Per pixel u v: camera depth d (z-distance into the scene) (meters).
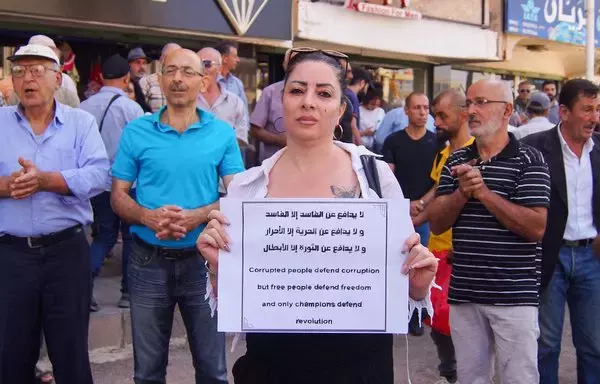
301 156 2.30
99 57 8.48
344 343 2.26
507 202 3.46
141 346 3.82
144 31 7.85
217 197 3.90
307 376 2.27
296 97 2.24
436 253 4.45
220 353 3.89
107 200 5.71
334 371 2.26
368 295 2.19
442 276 4.32
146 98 6.62
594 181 4.16
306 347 2.27
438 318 4.22
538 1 12.40
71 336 3.78
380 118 9.34
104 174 3.87
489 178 3.56
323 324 2.20
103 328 5.48
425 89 12.32
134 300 3.83
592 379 4.30
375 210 2.18
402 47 10.18
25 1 6.63
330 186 2.29
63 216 3.73
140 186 3.84
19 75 3.64
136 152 3.81
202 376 3.90
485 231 3.55
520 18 12.03
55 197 3.70
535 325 3.55
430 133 6.34
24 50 3.63
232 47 6.77
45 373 4.84
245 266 2.20
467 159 3.72
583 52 14.87
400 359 5.61
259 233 2.19
